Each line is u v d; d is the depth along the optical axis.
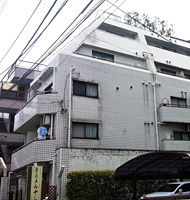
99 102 17.58
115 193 13.19
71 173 12.55
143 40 23.28
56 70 17.08
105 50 20.17
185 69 24.48
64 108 16.09
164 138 19.75
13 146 26.67
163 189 11.93
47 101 16.33
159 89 20.91
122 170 12.01
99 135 16.88
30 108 17.59
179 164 12.09
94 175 12.85
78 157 14.41
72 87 16.84
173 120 19.86
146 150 16.83
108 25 22.31
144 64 21.94
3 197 16.83
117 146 17.39
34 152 15.27
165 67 23.64
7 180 17.31
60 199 11.99
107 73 18.66
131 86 19.50
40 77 19.23
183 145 19.59
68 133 15.73
